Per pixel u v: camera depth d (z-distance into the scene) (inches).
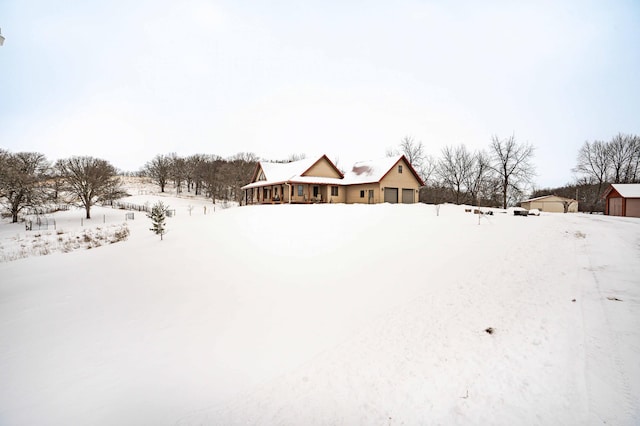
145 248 663.8
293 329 296.5
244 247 617.9
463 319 279.0
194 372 232.5
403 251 505.7
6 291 426.3
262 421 185.9
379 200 1285.7
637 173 1808.6
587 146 1969.7
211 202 2504.9
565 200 1774.1
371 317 309.4
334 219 808.3
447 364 219.3
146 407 195.0
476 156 2073.1
